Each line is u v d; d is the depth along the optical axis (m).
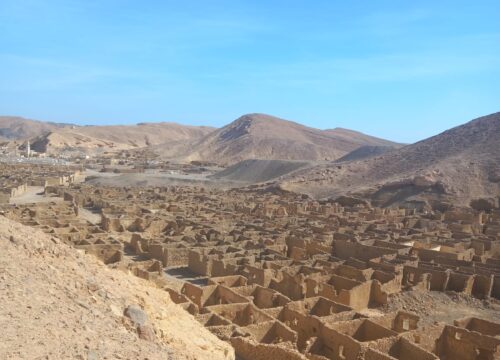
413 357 24.25
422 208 95.12
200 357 14.84
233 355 17.64
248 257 45.31
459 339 26.86
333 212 87.38
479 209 93.62
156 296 19.61
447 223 74.50
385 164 137.62
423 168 119.62
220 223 66.25
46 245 17.66
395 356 24.75
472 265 45.84
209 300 33.34
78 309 13.36
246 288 33.91
